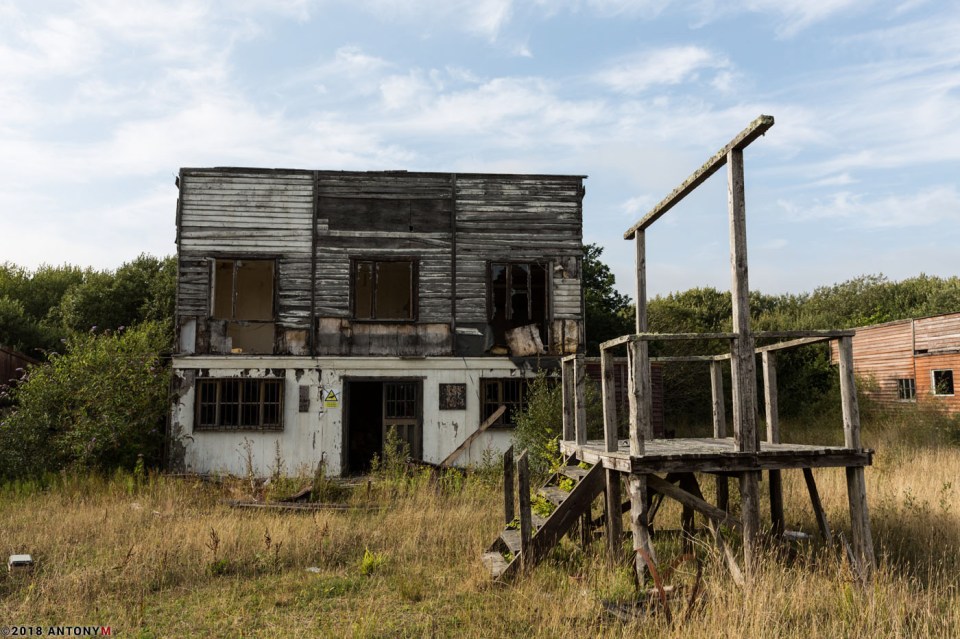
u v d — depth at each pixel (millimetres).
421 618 6535
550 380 17031
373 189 17594
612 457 7660
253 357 16547
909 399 24750
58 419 15367
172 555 8375
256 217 17250
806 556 7570
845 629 5805
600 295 30672
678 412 24719
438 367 17016
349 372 16812
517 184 17938
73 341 17172
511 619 6391
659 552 8734
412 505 11500
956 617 5875
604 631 5965
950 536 8508
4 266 36281
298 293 17172
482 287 17609
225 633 6246
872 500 10406
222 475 15367
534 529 8328
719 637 5492
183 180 17109
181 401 16281
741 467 7094
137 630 6277
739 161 6965
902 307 40656
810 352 29016
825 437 19812
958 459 14438
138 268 27531
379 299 20578
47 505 11656
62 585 7430
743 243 6996
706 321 33312
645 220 9062
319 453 16500
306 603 7047
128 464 15562
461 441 16859
